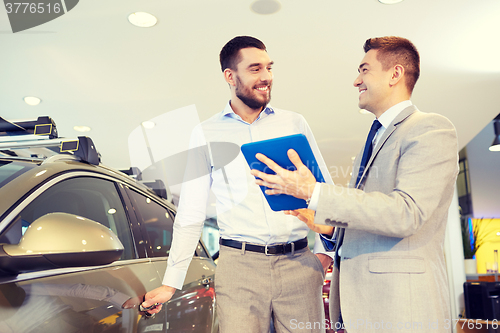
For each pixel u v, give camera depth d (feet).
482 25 10.59
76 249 2.79
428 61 12.44
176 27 10.64
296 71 13.10
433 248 3.63
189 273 6.00
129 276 4.49
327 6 9.86
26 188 3.50
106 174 5.19
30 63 12.38
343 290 3.75
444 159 3.48
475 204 23.16
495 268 20.52
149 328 4.50
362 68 4.21
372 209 3.26
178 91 14.47
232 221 4.98
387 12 10.12
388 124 4.07
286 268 4.78
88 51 11.78
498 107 15.62
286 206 3.91
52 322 3.11
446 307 3.55
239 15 10.19
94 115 16.53
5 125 4.59
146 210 5.92
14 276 3.04
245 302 4.64
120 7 9.75
